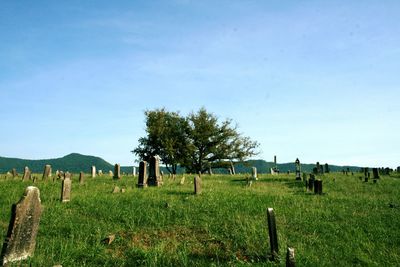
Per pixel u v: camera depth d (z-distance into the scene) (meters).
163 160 70.00
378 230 13.86
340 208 17.22
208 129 70.81
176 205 16.17
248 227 13.24
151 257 10.60
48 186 22.94
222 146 72.25
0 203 16.84
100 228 13.20
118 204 16.41
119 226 13.56
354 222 14.80
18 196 18.66
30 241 10.18
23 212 9.91
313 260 10.66
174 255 10.95
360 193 24.38
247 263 10.45
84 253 10.78
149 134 68.94
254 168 35.53
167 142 67.56
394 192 24.58
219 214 14.91
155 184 26.17
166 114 72.25
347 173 43.53
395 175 40.62
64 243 11.51
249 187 26.22
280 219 14.87
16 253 9.71
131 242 12.15
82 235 12.43
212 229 13.31
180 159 68.81
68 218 14.16
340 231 13.59
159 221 14.16
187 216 14.61
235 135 72.81
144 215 14.73
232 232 12.87
